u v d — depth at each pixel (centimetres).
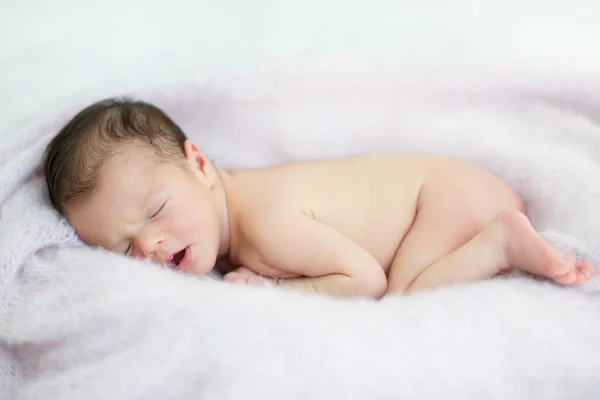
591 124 130
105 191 108
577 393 84
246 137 141
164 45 146
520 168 121
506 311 87
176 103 136
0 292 96
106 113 115
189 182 115
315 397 78
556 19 147
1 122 132
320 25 150
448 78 136
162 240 109
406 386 79
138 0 150
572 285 96
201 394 82
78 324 91
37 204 111
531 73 134
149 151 112
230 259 125
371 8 151
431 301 90
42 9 146
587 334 87
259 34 148
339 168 123
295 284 115
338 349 81
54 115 124
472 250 104
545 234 104
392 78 137
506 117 137
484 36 147
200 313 86
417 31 149
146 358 84
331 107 140
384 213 118
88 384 84
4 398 97
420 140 137
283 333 84
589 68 134
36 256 103
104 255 101
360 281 108
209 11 150
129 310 89
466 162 123
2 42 142
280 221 114
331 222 117
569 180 113
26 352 97
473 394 80
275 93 138
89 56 143
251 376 79
